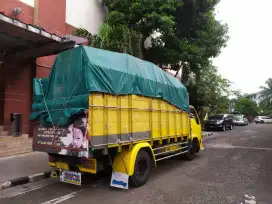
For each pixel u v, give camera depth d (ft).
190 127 32.14
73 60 19.47
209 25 52.60
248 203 17.06
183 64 55.11
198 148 34.83
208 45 52.65
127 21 46.80
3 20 23.86
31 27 26.68
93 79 17.95
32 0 36.73
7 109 34.73
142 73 22.97
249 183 21.88
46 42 31.17
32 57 34.32
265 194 18.94
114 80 19.54
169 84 27.48
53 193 19.24
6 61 34.76
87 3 47.75
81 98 17.76
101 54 19.51
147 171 21.72
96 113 17.70
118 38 40.29
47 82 21.50
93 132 17.29
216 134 72.08
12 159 29.71
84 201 17.43
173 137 27.66
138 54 44.93
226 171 26.40
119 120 19.63
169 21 42.98
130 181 20.33
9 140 32.63
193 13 49.32
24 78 36.76
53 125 19.34
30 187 20.88
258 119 171.42
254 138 59.72
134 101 21.38
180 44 49.57
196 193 19.12
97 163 18.89
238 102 220.02
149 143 23.26
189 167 28.40
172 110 27.86
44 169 25.11
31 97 37.45
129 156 19.97
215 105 94.89
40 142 20.34
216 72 87.71
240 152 39.17
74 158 19.20
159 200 17.60
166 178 23.52
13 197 18.40
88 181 22.35
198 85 75.15
